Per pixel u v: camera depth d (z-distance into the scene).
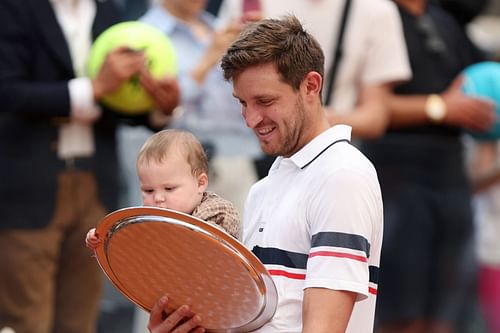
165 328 7.31
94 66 12.18
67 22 12.30
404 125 13.07
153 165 7.57
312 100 7.15
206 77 12.93
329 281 6.80
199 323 7.34
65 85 12.09
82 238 12.41
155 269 7.11
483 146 13.50
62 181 12.23
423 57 13.35
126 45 12.11
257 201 7.55
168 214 6.66
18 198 12.04
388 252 12.90
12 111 11.99
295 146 7.27
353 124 12.56
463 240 13.19
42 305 12.12
